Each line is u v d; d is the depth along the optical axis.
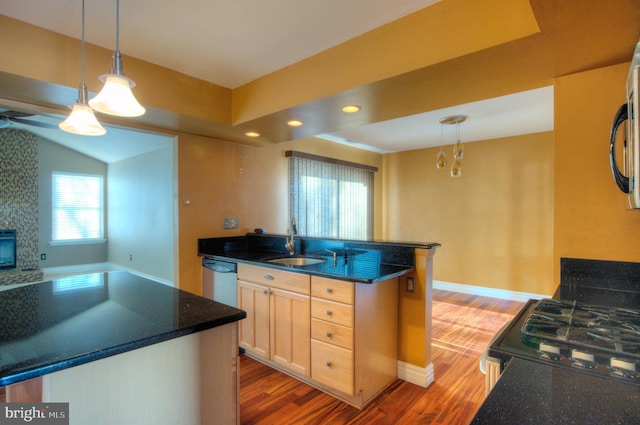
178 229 3.16
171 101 2.49
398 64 1.86
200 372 1.32
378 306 2.30
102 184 7.23
